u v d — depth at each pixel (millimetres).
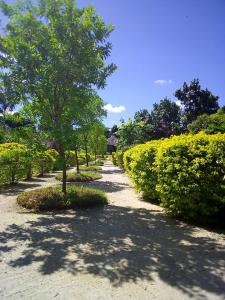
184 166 7211
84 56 8992
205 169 6930
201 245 5832
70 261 5109
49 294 4043
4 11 9008
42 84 8805
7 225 7258
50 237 6363
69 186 11531
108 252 5500
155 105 42031
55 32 8938
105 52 9359
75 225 7258
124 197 11375
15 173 14648
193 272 4656
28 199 9242
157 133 29156
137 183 10922
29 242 6062
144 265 4926
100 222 7527
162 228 6992
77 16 9133
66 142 9078
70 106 9141
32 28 8906
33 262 5078
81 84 9266
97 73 9172
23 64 8656
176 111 40188
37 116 9680
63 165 9844
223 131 12281
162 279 4438
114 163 36844
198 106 36469
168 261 5074
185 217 7625
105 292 4090
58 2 9094
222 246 5770
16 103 9336
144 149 9945
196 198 7043
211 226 7156
